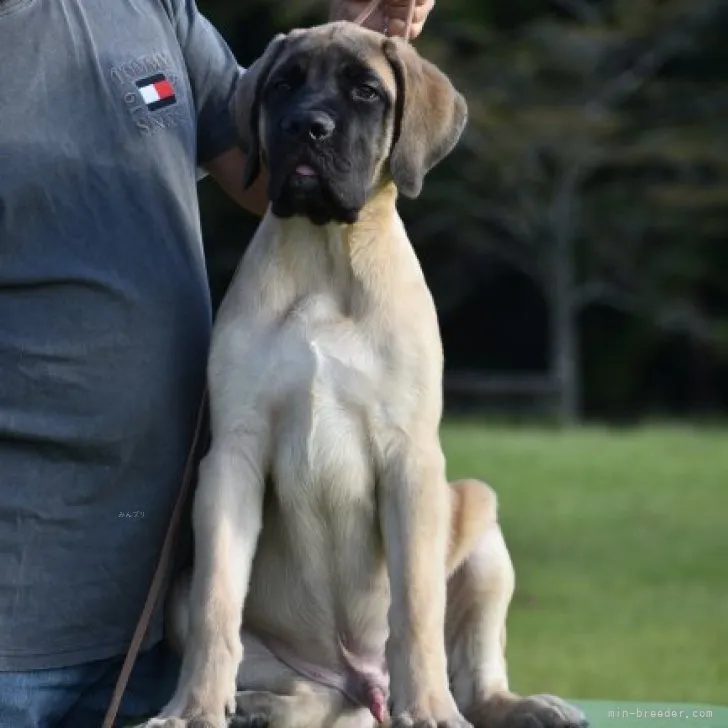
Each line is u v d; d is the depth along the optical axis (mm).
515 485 28359
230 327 8570
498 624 9117
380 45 8859
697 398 55562
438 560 8398
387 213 8742
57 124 8477
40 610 8508
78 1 8727
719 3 51000
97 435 8477
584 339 55312
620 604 18984
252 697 8578
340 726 8922
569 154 50656
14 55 8445
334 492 8562
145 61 8836
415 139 8797
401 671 8133
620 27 51531
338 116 8508
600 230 53094
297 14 46156
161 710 8406
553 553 22281
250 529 8523
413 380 8500
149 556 8695
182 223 8812
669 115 53094
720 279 54812
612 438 37188
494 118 49594
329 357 8438
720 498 27234
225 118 9430
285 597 8891
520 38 51594
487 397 51844
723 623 17828
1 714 8477
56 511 8477
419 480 8453
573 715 8594
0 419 8344
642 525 24609
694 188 52031
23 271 8352
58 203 8438
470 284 55406
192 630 8180
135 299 8531
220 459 8484
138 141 8688
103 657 8664
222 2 47625
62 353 8398
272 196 8516
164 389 8633
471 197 52281
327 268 8602
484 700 8883
